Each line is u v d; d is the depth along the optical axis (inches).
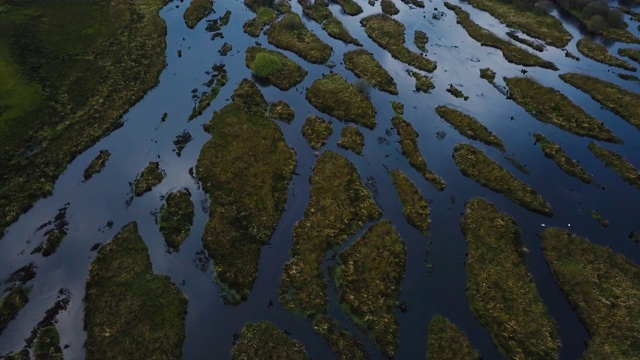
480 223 1482.5
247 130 1802.4
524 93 2091.5
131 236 1413.6
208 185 1585.9
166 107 1927.9
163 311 1219.9
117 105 1897.1
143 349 1140.5
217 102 1968.5
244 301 1259.2
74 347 1149.7
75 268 1328.7
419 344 1175.6
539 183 1651.1
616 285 1302.9
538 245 1434.5
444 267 1360.7
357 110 1925.4
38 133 1743.4
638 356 1141.1
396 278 1315.2
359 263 1349.7
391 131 1855.3
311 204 1529.3
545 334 1189.7
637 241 1450.5
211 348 1155.9
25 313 1216.2
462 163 1712.6
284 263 1359.5
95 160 1664.6
